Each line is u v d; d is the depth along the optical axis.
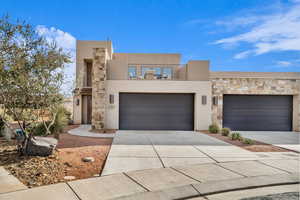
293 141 8.89
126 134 10.08
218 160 5.55
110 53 16.38
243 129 12.49
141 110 11.97
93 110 11.58
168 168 4.76
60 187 3.51
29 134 5.29
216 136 9.92
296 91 12.45
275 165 5.14
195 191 3.53
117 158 5.52
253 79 12.45
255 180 4.10
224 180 4.07
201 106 11.92
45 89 4.98
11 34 4.35
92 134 9.93
